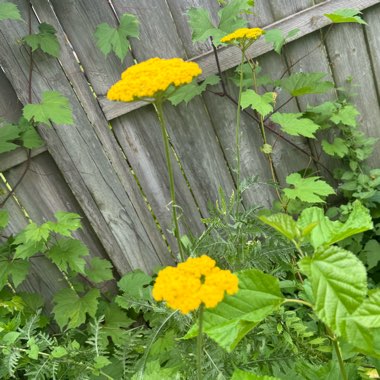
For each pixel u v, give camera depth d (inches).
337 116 97.6
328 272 30.6
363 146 104.0
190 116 97.7
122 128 95.4
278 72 98.7
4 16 75.4
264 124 101.6
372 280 97.3
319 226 35.0
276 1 92.3
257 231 70.6
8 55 84.3
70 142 92.0
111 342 97.3
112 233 102.3
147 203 103.1
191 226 108.0
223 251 68.9
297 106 102.8
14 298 86.8
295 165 108.5
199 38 82.4
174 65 47.9
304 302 33.2
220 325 33.7
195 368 56.2
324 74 93.4
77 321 90.4
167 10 88.6
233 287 32.0
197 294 30.8
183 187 103.8
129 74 48.3
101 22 86.7
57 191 96.3
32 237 79.4
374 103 107.4
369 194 97.1
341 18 80.1
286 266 81.9
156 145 98.7
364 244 104.3
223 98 97.6
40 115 81.7
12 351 54.3
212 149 102.0
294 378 55.5
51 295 102.4
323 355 61.7
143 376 53.4
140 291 69.4
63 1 83.6
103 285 104.9
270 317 58.0
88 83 90.1
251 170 106.3
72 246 90.4
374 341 36.7
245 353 55.9
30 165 92.4
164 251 108.3
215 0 89.9
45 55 85.7
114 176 97.7
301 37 96.0
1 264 89.7
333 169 110.1
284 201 100.5
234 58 93.7
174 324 65.0
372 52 101.0
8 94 87.1
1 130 86.4
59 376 59.8
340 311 29.8
